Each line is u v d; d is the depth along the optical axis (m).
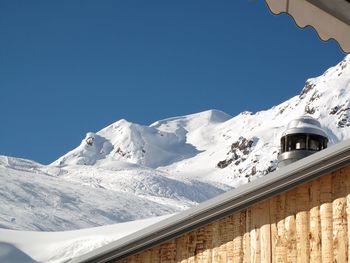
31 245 40.22
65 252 37.72
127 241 9.57
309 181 8.97
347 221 8.67
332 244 8.68
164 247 9.73
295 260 8.87
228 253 9.31
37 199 109.06
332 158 8.60
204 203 9.27
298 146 19.41
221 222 9.48
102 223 107.00
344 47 3.10
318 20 3.05
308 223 8.92
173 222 9.38
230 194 9.07
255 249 9.15
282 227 9.05
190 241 9.62
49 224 98.12
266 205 9.25
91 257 9.75
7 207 100.31
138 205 125.00
